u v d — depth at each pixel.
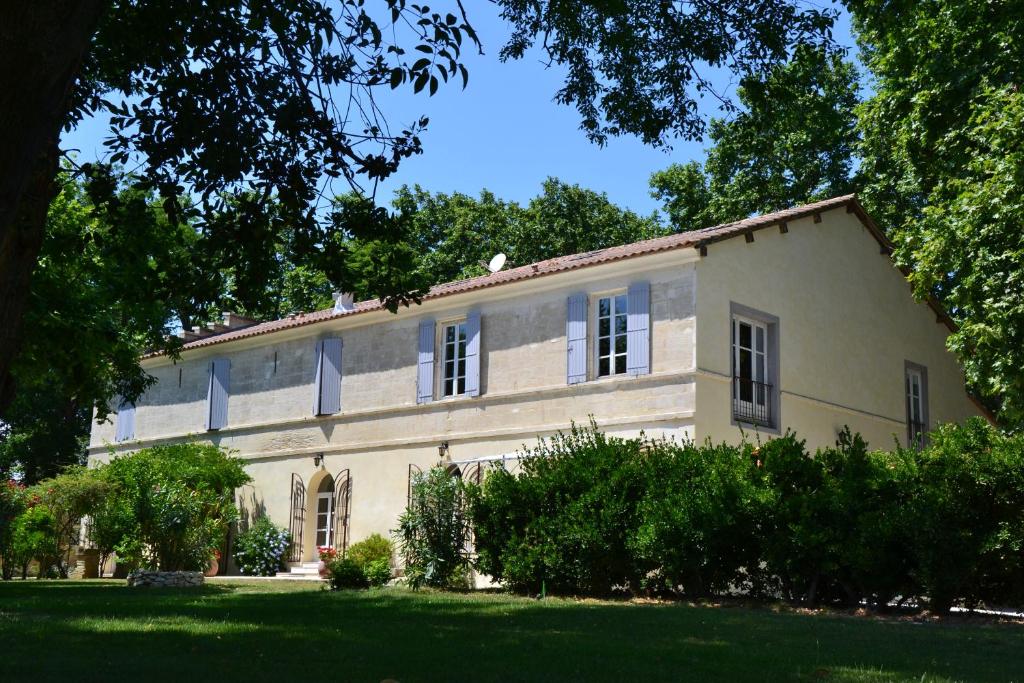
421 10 8.81
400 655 7.76
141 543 19.59
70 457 37.72
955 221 17.25
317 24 9.65
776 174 30.67
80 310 17.52
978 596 12.00
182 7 9.45
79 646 8.37
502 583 16.94
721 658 7.70
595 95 12.50
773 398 19.42
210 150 9.78
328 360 23.81
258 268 10.58
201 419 26.84
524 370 20.16
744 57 11.66
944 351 25.14
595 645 8.41
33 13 4.90
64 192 16.59
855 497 12.37
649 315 18.45
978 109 17.67
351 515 22.59
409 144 10.27
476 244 37.59
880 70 21.25
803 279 20.77
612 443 15.42
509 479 15.98
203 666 7.14
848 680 6.66
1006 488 11.42
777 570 12.95
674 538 13.52
